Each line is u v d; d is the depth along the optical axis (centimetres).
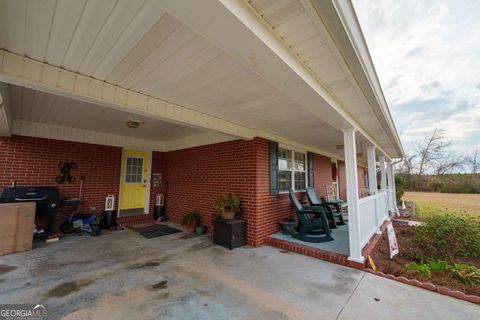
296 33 160
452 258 376
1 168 438
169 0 115
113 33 173
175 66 221
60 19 158
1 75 193
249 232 442
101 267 319
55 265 323
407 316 214
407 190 1805
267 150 490
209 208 533
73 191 525
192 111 346
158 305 226
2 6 145
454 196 1475
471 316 215
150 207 662
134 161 657
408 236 538
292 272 309
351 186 350
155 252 388
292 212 574
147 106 292
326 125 436
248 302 234
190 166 604
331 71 214
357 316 213
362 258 330
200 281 279
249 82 255
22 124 457
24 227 383
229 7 122
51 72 219
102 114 411
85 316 207
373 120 380
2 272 297
